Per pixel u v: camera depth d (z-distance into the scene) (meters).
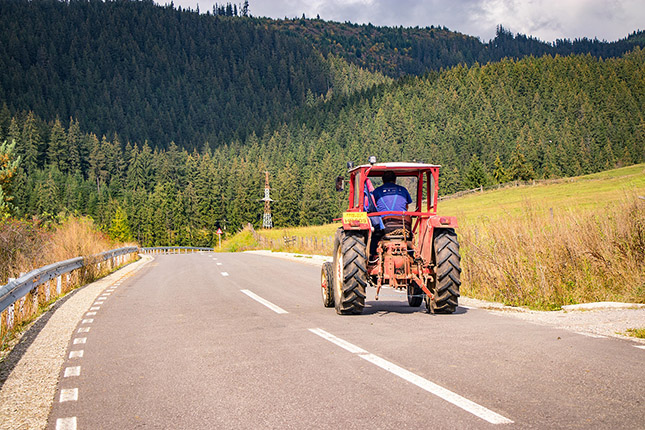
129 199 169.12
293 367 5.63
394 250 8.95
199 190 159.12
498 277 11.30
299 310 10.17
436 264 8.85
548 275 10.55
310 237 50.53
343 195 160.62
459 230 14.02
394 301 11.40
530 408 4.05
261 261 30.19
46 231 19.42
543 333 6.91
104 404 4.71
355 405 4.32
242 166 186.50
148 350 6.90
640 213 11.11
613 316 7.89
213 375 5.49
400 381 4.93
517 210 14.32
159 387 5.16
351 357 5.94
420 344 6.46
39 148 190.25
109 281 18.88
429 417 3.96
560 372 5.00
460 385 4.72
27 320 10.05
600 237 11.13
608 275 10.46
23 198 138.50
